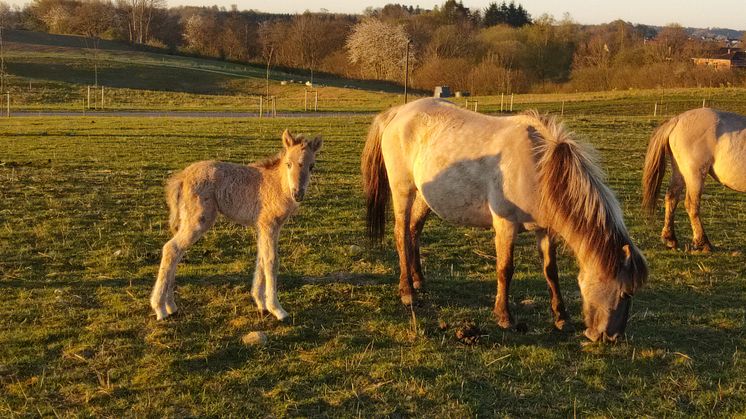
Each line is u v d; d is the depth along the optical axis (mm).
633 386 5898
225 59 90312
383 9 115312
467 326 6840
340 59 84625
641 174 17406
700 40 74312
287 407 5426
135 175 15672
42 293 7875
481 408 5496
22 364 6094
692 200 10461
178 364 6129
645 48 67750
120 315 7258
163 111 40938
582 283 6730
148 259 9336
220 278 8508
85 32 101375
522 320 7414
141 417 5270
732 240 11203
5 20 103500
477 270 9344
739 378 6020
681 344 6812
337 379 5922
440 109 7996
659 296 8336
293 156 6961
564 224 6711
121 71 68688
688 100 42562
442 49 76438
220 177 7125
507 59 72688
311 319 7266
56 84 55000
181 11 120562
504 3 114938
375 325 7102
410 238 8312
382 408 5453
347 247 10094
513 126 7223
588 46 76250
